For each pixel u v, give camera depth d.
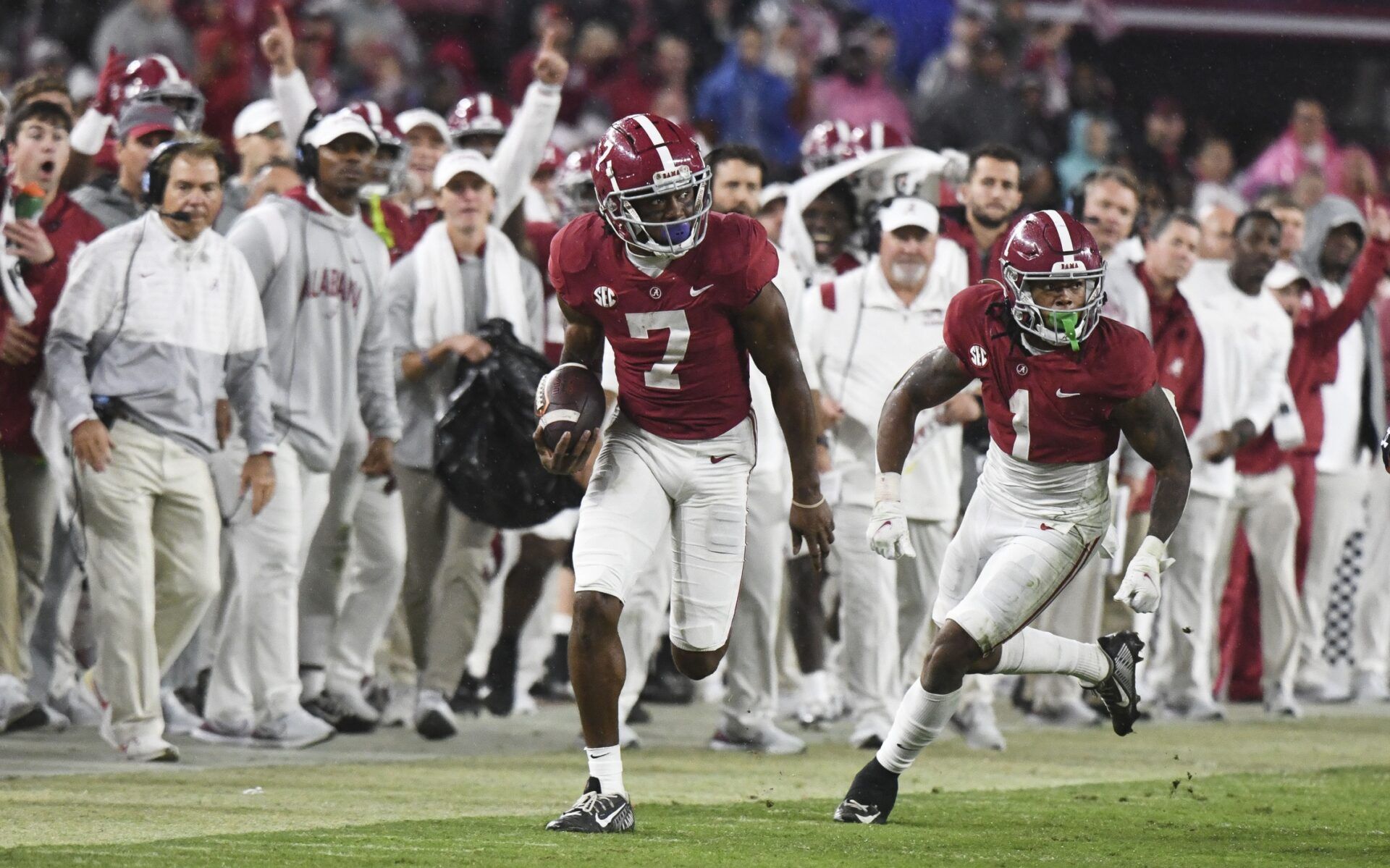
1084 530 17.88
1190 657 31.53
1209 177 55.06
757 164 26.61
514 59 53.28
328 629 26.89
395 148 27.59
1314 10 61.38
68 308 22.28
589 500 17.09
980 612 17.39
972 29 53.38
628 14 53.97
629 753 24.91
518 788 20.53
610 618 16.61
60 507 25.84
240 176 30.59
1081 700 31.64
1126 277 29.41
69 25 47.22
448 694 26.09
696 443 17.06
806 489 17.09
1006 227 27.58
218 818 17.50
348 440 26.41
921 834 17.06
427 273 26.84
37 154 24.47
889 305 26.28
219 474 24.95
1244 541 34.28
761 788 21.05
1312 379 34.50
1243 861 15.75
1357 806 19.88
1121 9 60.03
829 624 31.86
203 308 22.94
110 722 22.47
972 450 27.67
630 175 15.73
